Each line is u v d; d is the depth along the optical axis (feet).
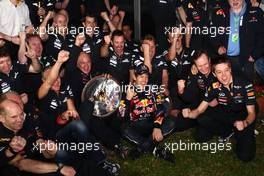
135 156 17.13
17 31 22.57
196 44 22.18
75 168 15.06
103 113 17.33
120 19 25.63
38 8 24.75
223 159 17.07
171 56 20.42
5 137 13.92
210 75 17.65
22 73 18.07
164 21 23.95
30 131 15.03
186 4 23.34
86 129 15.60
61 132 15.72
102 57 20.48
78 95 18.42
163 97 17.85
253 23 20.76
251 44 21.08
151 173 16.33
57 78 16.56
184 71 20.42
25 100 16.44
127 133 17.26
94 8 26.30
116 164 16.24
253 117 16.44
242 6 20.77
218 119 17.49
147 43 19.03
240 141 16.72
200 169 16.49
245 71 21.34
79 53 18.24
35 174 14.33
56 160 14.84
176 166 16.74
